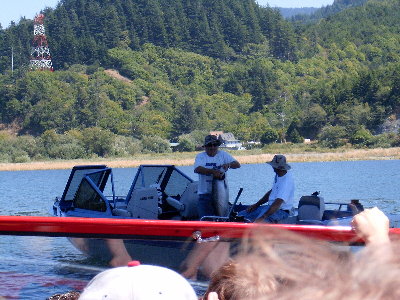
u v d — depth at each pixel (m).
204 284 9.90
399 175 100.44
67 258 11.01
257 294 2.25
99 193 19.08
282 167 17.25
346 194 63.94
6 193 77.19
